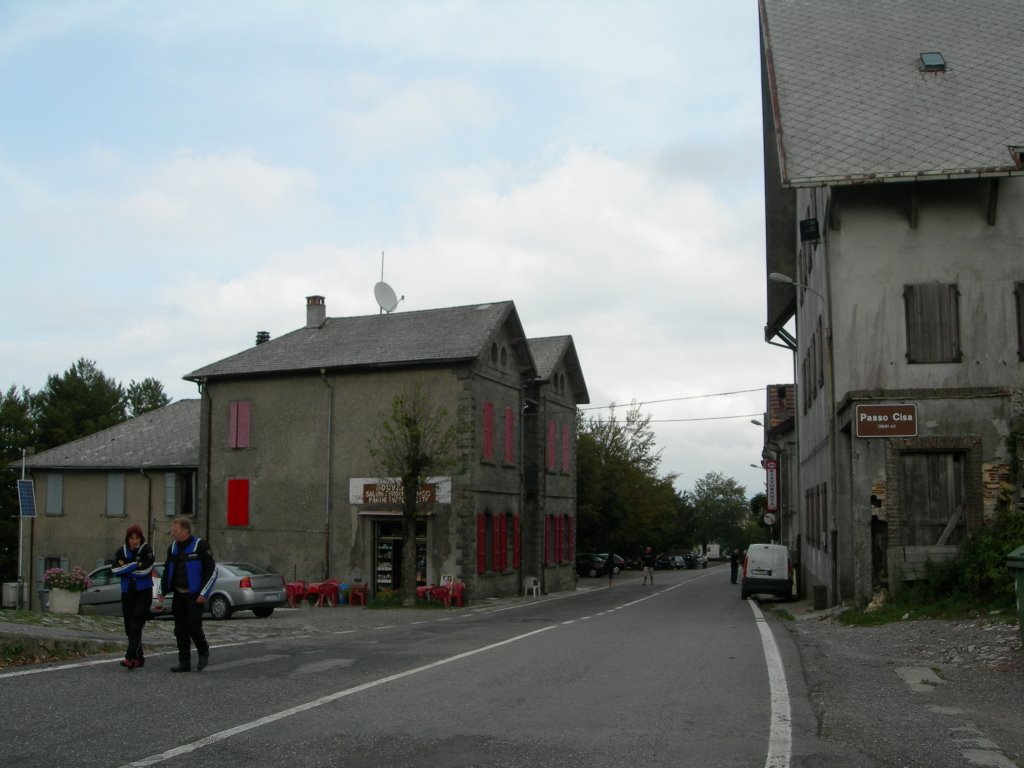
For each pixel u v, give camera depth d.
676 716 8.41
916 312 21.03
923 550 19.17
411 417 31.11
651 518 69.88
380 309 39.19
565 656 12.91
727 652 13.40
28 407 69.12
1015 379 20.61
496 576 35.22
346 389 34.88
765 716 8.45
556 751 7.04
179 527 11.33
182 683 10.20
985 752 7.16
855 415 19.78
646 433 68.12
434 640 15.57
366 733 7.63
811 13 27.22
